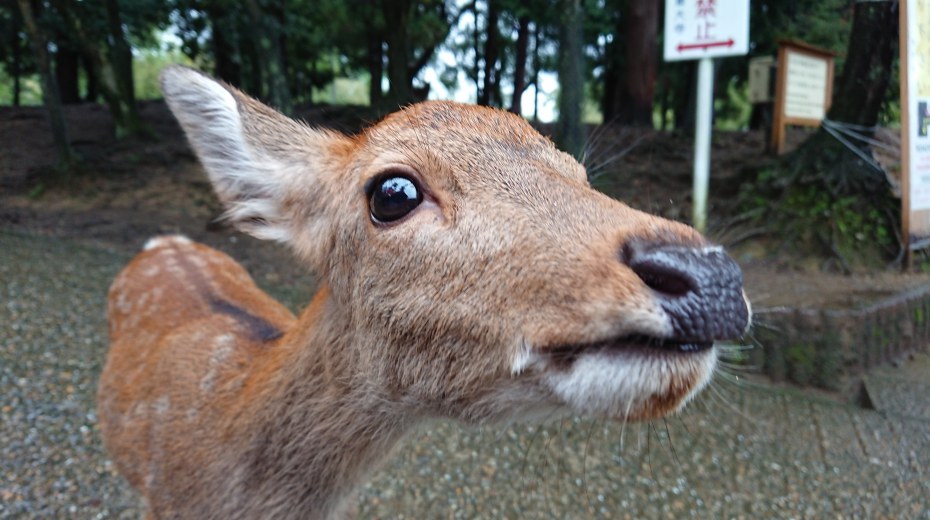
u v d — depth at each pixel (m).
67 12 2.52
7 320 1.17
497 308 0.30
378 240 0.34
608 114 3.70
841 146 1.56
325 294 0.41
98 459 0.76
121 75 2.85
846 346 0.98
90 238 1.82
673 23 1.17
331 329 0.39
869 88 1.53
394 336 0.34
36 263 1.54
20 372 0.97
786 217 1.58
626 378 0.27
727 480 0.76
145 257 0.78
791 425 0.88
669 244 0.27
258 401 0.42
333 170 0.40
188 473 0.45
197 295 0.65
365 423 0.39
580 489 0.74
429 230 0.33
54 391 0.92
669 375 0.26
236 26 2.18
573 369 0.28
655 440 0.84
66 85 4.23
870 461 0.80
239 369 0.48
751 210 1.67
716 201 1.78
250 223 0.46
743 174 1.85
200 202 2.24
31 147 2.81
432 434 0.86
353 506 0.52
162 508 0.47
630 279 0.26
